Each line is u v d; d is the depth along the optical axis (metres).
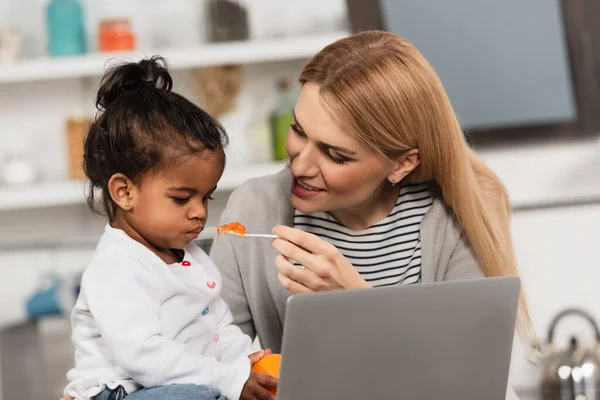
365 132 1.44
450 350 1.23
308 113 1.46
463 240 1.71
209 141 1.32
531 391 2.85
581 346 3.00
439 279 1.71
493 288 1.25
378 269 1.69
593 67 3.22
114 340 1.24
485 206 1.68
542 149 3.26
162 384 1.24
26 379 3.05
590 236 3.26
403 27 3.22
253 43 3.11
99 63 3.10
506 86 3.23
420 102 1.51
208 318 1.42
